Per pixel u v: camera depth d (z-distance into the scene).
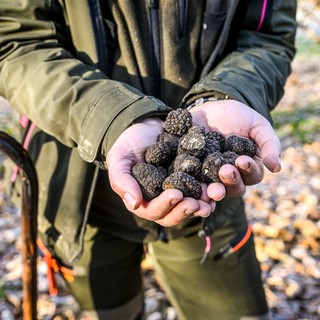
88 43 0.62
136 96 0.54
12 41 0.60
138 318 0.83
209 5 0.63
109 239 0.73
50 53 0.59
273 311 1.17
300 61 3.34
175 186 0.47
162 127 0.55
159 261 0.77
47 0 0.60
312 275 1.29
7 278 1.31
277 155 0.50
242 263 0.75
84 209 0.67
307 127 2.27
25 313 0.76
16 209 1.65
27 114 0.59
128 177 0.48
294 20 0.72
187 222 0.70
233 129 0.55
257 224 1.53
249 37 0.69
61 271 0.75
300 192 1.72
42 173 0.70
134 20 0.62
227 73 0.61
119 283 0.77
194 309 0.79
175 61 0.65
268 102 0.65
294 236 1.46
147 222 0.70
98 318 0.78
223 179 0.47
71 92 0.56
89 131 0.54
